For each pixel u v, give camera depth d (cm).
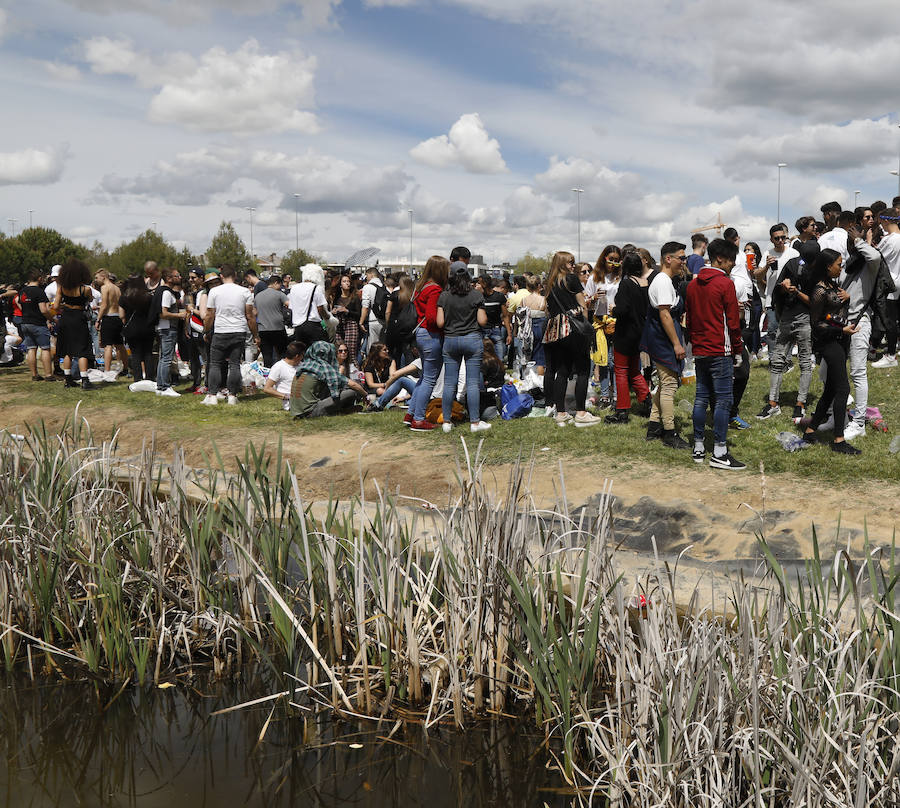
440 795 280
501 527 335
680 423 820
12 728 331
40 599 393
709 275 648
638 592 353
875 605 266
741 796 254
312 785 287
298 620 364
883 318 726
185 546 421
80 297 1226
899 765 237
